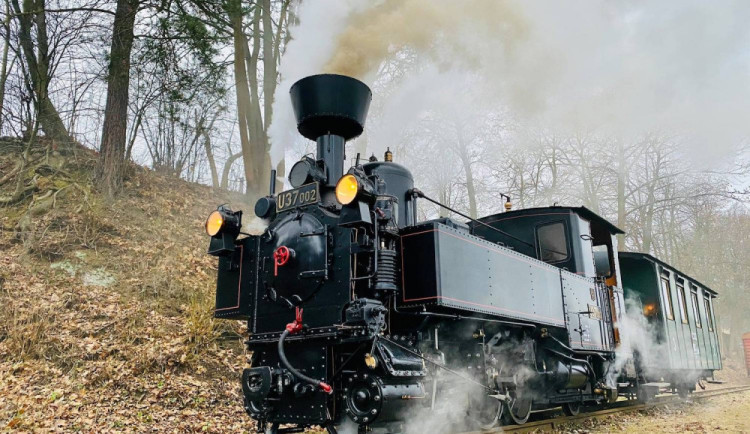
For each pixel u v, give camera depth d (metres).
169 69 14.82
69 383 7.14
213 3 14.77
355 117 5.66
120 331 8.49
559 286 7.75
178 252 11.59
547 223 8.80
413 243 5.29
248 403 5.06
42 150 13.61
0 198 11.62
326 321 4.84
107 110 13.34
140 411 6.85
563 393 7.96
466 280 5.51
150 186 14.25
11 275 9.29
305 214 5.27
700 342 14.51
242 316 5.79
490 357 6.47
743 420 9.29
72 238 10.81
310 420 4.73
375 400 4.44
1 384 6.86
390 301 5.24
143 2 13.91
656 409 10.80
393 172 6.01
